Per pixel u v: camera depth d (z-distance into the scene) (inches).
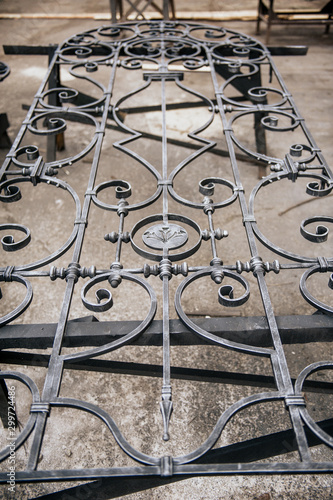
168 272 55.9
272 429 77.0
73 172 141.3
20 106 179.2
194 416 78.6
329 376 85.1
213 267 56.7
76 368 61.5
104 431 76.9
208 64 106.1
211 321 51.8
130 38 119.7
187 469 39.3
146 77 100.6
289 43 244.5
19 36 249.3
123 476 39.1
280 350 47.8
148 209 126.3
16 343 51.5
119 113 141.9
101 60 107.7
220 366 86.6
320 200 130.0
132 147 152.4
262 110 89.8
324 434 41.4
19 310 52.5
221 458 55.0
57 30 258.8
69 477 38.9
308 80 202.5
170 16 276.2
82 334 51.0
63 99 91.9
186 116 171.8
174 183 136.3
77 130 161.9
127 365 61.6
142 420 78.0
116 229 120.0
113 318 96.2
